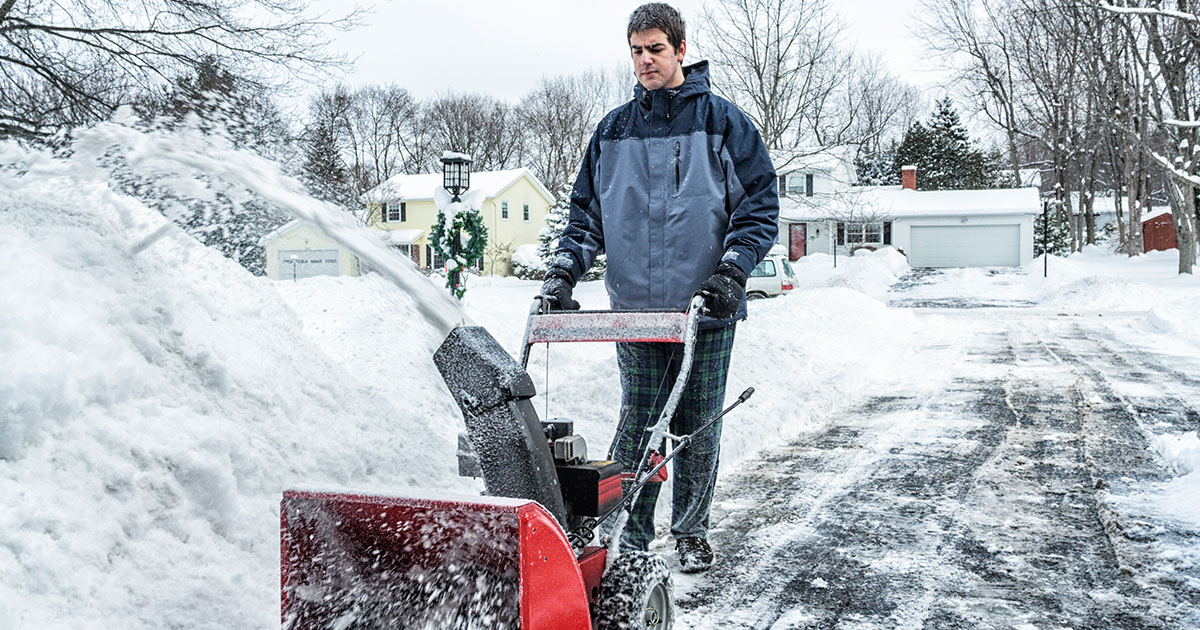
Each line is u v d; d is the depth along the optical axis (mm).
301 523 2312
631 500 2766
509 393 2328
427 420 5090
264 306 4598
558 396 6973
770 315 13297
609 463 2623
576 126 71938
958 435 6816
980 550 4102
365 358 5930
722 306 3143
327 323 6484
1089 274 33156
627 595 2482
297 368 4281
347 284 7652
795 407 7629
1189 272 30203
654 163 3607
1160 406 7973
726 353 3672
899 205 45844
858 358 11164
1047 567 3859
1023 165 64812
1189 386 9195
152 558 2734
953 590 3605
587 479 2506
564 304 3414
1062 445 6371
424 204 47594
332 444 3846
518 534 2008
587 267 3766
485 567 2180
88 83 12539
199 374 3584
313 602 2342
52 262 3447
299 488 2291
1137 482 5285
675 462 3785
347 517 2252
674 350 3604
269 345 4285
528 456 2320
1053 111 47875
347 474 3750
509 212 48594
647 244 3617
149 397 3215
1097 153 52156
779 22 31781
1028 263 43844
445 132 69938
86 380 2965
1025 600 3488
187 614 2635
